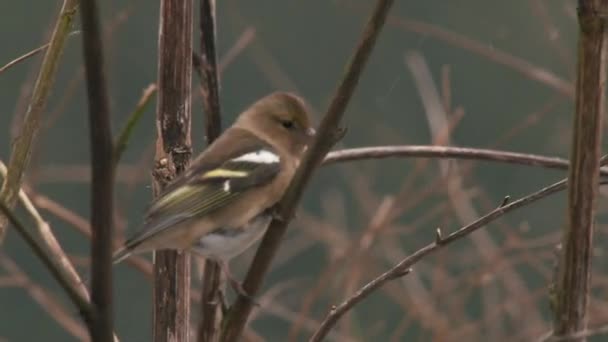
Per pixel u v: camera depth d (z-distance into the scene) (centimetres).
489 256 1352
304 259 1877
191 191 848
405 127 2045
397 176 1795
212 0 895
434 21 2084
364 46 650
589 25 599
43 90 732
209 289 863
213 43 905
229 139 935
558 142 1838
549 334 618
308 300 1262
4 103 2109
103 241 498
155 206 837
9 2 2161
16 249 1977
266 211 912
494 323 1391
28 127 729
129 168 1454
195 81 1481
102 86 478
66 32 732
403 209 1302
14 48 2155
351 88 668
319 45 2188
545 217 1798
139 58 1981
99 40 472
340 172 1992
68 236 1900
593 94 604
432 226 1695
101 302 507
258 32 1836
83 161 2047
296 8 2184
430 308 1311
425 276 1670
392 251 1399
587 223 611
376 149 873
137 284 1947
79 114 2047
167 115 838
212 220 865
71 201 1939
